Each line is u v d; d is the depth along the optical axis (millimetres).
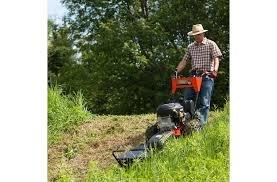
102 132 11305
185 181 7609
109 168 8703
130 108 22672
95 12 22750
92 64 23125
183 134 9172
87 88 23188
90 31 22969
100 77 22641
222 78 21469
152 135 9086
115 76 22516
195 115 9648
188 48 10484
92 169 8148
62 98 12242
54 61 26406
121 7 22469
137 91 22250
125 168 8125
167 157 8195
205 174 7680
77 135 11195
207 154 8422
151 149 8117
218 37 21750
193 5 21953
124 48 21219
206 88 10070
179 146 8453
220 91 21312
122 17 22391
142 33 21375
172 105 9102
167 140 8562
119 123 11711
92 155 10195
